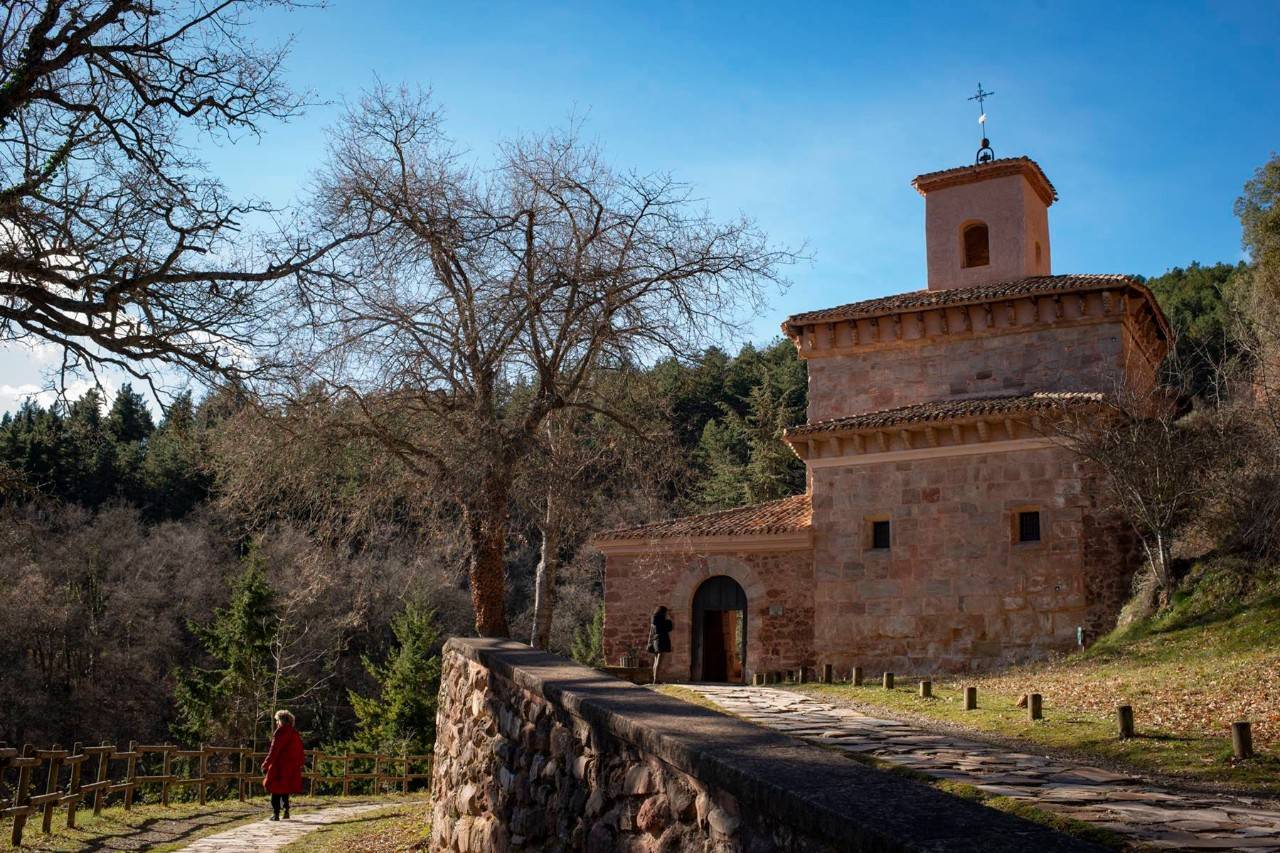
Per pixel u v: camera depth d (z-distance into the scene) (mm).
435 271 16047
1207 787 9703
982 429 23156
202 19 10688
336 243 11562
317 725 41125
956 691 18172
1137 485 20781
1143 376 26969
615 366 16219
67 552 38281
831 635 24219
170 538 42938
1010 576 22578
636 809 4805
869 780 3553
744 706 15836
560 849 5859
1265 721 12383
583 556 27719
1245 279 35406
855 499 24594
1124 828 7082
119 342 9883
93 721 38281
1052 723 13742
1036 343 25109
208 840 14258
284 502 15664
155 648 40000
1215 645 17781
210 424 14375
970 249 30891
